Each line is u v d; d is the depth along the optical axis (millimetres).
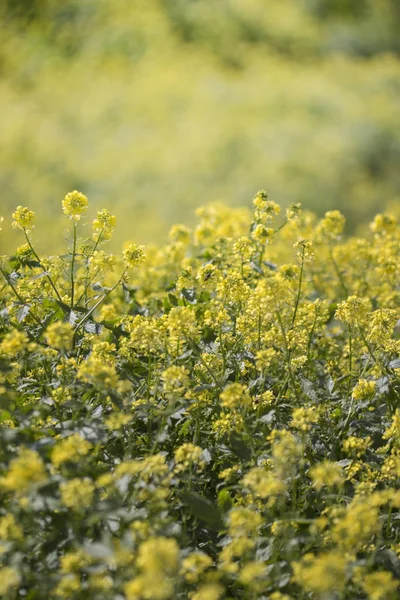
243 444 4539
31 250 5863
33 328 5656
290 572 4012
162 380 5207
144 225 19562
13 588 3562
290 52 33906
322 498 4758
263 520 4316
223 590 3807
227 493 4285
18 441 4016
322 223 8383
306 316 6152
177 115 26484
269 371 5988
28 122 25125
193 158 22859
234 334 6004
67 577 3531
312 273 8156
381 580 3541
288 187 21109
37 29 33156
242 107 26469
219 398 5211
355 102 27500
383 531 4785
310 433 5199
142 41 31922
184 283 6352
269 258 8172
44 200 20969
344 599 3936
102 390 4652
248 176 21703
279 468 4176
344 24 36344
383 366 5637
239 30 33875
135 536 3832
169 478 4176
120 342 5508
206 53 31922
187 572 3836
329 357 6480
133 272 8180
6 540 3604
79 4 34219
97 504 3795
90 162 23234
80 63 30828
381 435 5441
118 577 3686
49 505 3791
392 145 24047
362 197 21156
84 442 4148
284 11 36031
